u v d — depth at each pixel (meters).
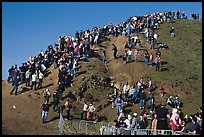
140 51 56.34
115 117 40.53
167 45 60.66
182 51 59.31
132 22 64.62
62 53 51.03
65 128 34.81
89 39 55.78
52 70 49.22
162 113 24.88
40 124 36.34
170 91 46.56
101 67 50.53
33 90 44.31
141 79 45.59
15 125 35.06
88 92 44.59
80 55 51.03
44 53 51.09
